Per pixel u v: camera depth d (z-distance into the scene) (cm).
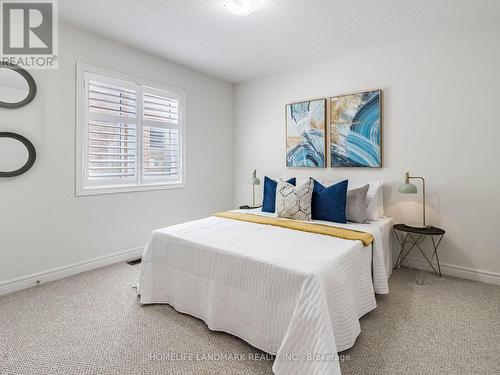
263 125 407
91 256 283
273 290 153
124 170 312
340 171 335
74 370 144
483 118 251
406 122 290
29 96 234
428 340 169
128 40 291
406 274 277
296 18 245
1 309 203
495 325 185
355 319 161
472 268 262
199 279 188
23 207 237
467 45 257
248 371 145
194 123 384
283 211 273
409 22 250
